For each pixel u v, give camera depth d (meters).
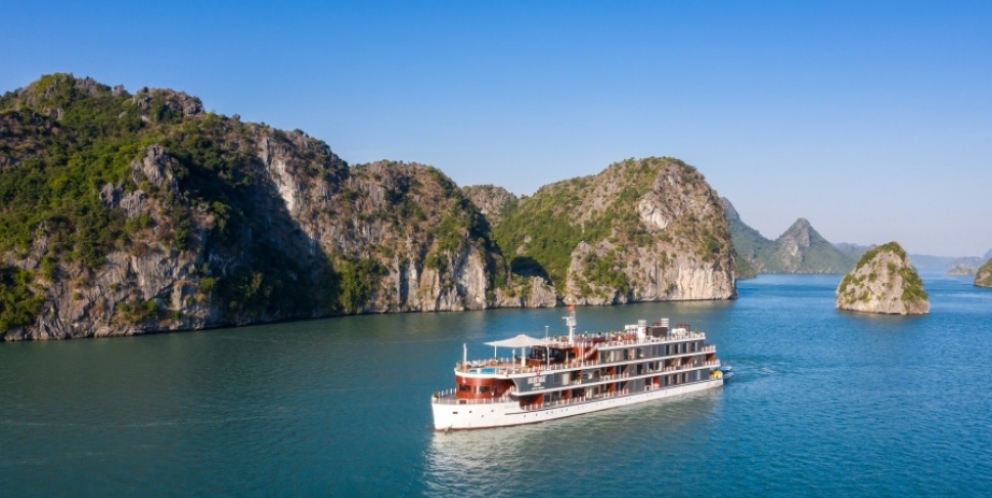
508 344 100.50
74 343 170.50
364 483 76.62
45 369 132.88
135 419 98.25
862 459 85.31
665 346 111.75
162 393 112.69
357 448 86.81
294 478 77.81
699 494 74.81
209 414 100.69
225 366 136.38
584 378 102.44
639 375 108.19
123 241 193.00
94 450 85.88
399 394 112.31
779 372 135.38
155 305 194.25
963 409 107.81
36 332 177.88
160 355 150.50
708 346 118.62
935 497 74.62
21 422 96.81
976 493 75.62
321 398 109.69
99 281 187.50
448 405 92.44
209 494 73.62
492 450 86.38
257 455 84.44
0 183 196.88
